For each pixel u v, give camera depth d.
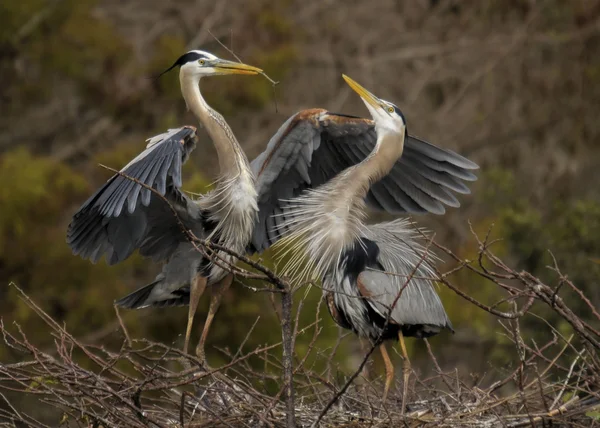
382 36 23.20
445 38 23.50
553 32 22.89
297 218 10.73
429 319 10.23
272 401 8.69
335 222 10.45
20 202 16.72
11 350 15.81
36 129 20.33
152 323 15.91
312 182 11.55
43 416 14.07
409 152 11.41
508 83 22.94
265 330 15.30
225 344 15.45
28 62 19.41
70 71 19.11
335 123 11.04
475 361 17.62
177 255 10.80
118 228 10.30
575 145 22.23
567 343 9.05
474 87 23.00
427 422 8.97
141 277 17.23
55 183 17.39
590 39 22.72
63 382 8.50
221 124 10.91
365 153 11.38
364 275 10.18
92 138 20.05
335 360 14.62
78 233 10.12
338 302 10.49
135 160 9.74
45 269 16.56
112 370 8.57
